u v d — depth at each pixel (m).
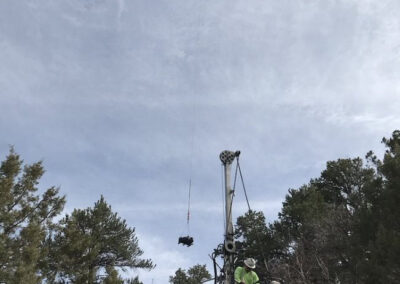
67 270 24.17
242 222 31.56
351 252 17.19
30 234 20.67
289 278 22.47
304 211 27.48
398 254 13.87
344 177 30.11
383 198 16.36
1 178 21.72
